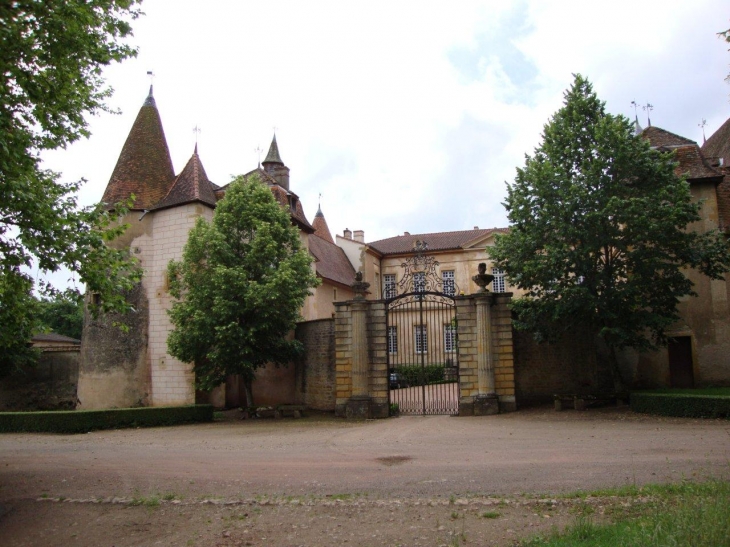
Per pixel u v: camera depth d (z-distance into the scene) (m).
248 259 19.62
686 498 6.80
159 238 23.78
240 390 24.02
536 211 17.61
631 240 16.66
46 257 9.47
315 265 32.84
